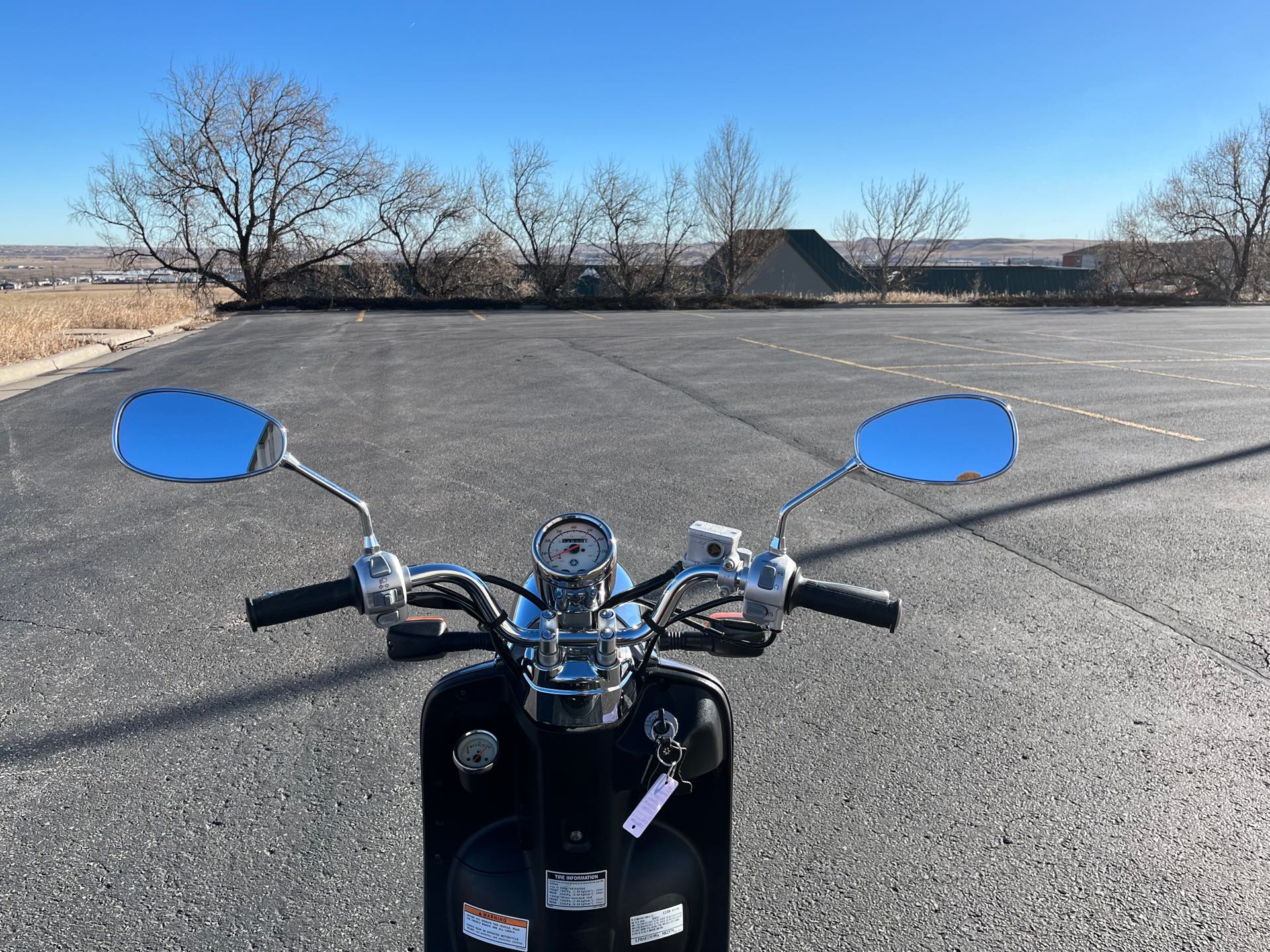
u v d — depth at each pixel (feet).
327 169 127.75
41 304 105.29
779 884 9.27
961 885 9.25
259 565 18.49
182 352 60.90
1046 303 130.62
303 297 126.72
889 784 10.96
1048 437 30.45
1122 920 8.76
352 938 8.57
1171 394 39.83
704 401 37.78
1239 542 19.63
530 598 5.41
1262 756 11.59
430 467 26.12
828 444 29.27
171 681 13.58
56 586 17.44
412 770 11.25
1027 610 16.08
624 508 22.00
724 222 141.28
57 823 10.29
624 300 122.62
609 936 5.41
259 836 10.03
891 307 126.72
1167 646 14.70
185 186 121.19
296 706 12.82
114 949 8.44
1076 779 11.06
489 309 121.39
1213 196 143.95
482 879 5.79
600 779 5.04
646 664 5.58
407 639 6.00
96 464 27.50
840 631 15.16
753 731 12.12
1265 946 8.42
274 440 5.78
